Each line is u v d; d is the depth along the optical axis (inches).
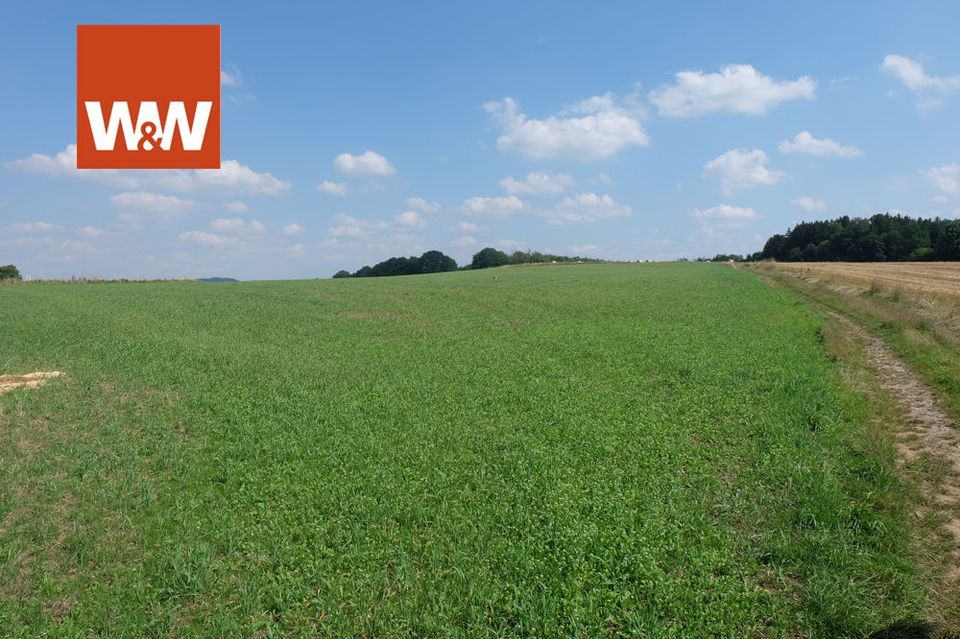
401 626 244.7
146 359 744.3
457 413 531.8
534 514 334.6
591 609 250.5
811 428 473.7
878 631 237.6
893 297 1146.0
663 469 400.2
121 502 352.5
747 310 1215.6
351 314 1283.2
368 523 330.6
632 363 730.8
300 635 243.3
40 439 454.9
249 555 298.2
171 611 253.6
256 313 1274.6
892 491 347.6
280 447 446.0
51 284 2175.2
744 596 258.8
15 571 283.6
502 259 5187.0
